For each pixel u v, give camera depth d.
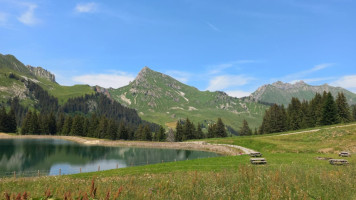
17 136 155.62
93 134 164.00
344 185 14.27
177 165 34.84
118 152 95.00
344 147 50.06
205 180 16.75
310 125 111.19
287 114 130.38
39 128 173.12
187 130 148.62
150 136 153.75
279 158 38.88
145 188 15.55
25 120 170.38
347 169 20.95
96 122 169.88
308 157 40.00
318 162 32.78
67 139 151.88
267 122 127.56
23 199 9.42
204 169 29.12
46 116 179.62
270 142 71.44
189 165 34.03
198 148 99.88
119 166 63.91
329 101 101.44
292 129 118.25
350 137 58.69
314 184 14.74
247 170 18.33
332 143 56.59
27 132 168.75
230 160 38.22
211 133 148.25
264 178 16.17
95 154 88.25
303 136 73.44
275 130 119.50
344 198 12.38
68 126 173.38
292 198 12.27
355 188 13.95
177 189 14.97
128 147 115.44
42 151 91.38
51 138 157.38
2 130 165.88
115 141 135.00
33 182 21.53
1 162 66.50
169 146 114.50
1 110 169.50
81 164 66.81
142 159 76.75
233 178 16.61
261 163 32.25
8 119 170.75
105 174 29.28
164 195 13.28
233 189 13.76
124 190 13.93
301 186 14.39
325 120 101.38
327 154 44.16
